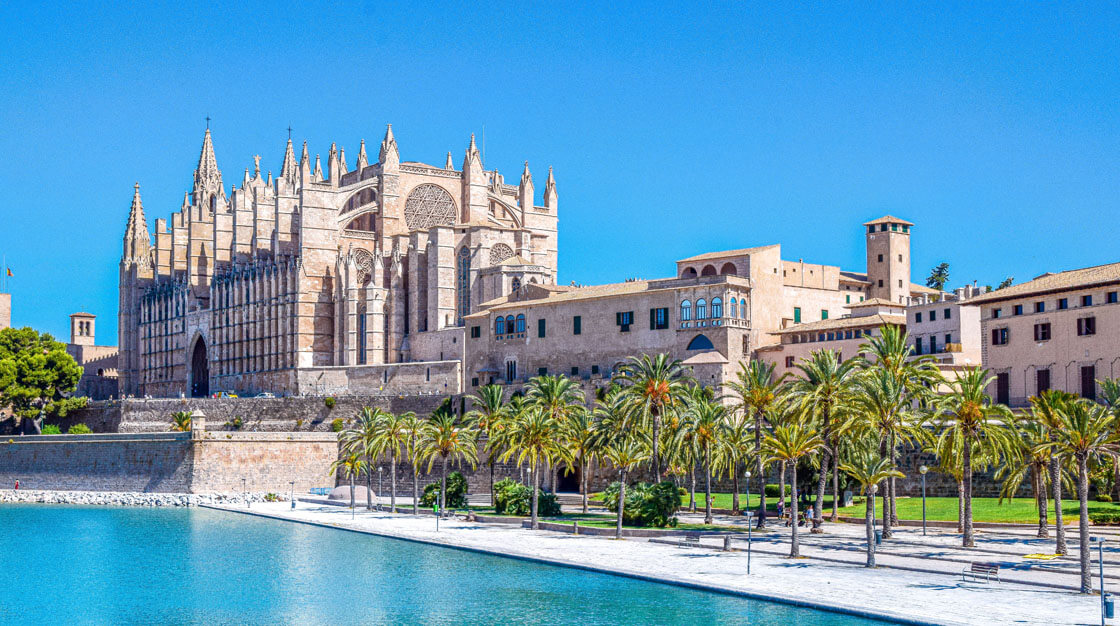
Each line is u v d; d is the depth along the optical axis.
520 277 180.00
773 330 146.12
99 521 138.12
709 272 150.88
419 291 191.50
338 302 196.62
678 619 71.56
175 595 87.19
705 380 137.25
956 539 92.44
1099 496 102.62
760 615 71.44
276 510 144.12
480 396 156.12
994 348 120.62
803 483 112.00
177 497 156.38
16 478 177.50
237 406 183.38
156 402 192.50
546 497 123.25
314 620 77.50
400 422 137.00
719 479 130.75
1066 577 75.75
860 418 90.56
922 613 67.25
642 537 105.75
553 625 72.75
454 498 139.75
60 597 87.19
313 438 165.12
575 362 153.00
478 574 91.06
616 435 112.88
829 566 84.62
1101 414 74.62
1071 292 112.62
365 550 106.81
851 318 141.88
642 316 146.75
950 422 106.88
